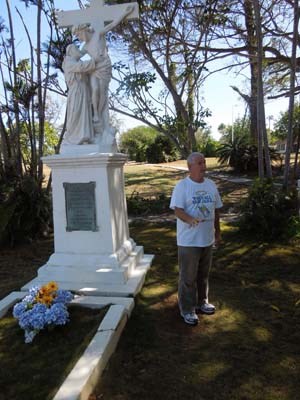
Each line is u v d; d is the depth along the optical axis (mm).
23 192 6949
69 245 4691
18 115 7969
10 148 8109
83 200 4605
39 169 8016
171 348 3232
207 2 9656
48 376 2834
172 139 10391
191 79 10984
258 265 5328
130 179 16922
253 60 11234
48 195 7695
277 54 11656
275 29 10352
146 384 2762
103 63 4781
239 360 3029
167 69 10414
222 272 5074
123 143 36000
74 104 4711
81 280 4453
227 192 12477
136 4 4875
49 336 3371
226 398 2594
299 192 6789
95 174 4551
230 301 4152
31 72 8094
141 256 5461
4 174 7293
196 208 3457
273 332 3465
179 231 3566
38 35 7793
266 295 4309
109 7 4852
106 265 4488
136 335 3453
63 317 3385
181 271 3607
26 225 6812
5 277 5152
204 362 3018
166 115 10125
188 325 3613
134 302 4043
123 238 5145
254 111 16938
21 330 3520
